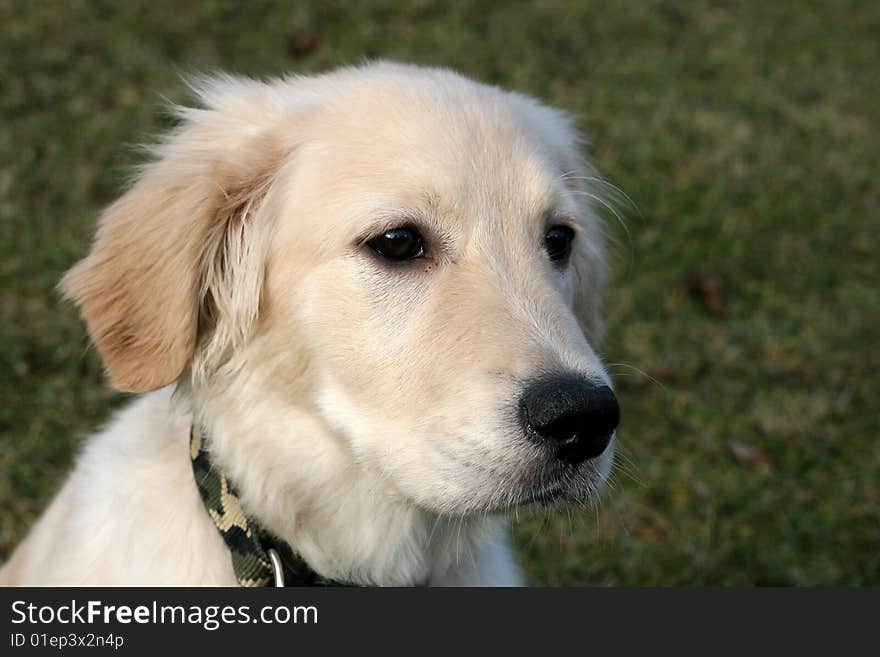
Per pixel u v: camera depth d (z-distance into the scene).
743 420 1.16
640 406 1.16
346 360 0.78
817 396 1.19
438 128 0.79
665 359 1.22
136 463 0.82
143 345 0.79
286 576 0.81
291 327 0.79
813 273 1.43
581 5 1.97
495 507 0.75
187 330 0.78
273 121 0.81
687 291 1.36
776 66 1.96
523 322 0.76
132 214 0.80
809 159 1.69
